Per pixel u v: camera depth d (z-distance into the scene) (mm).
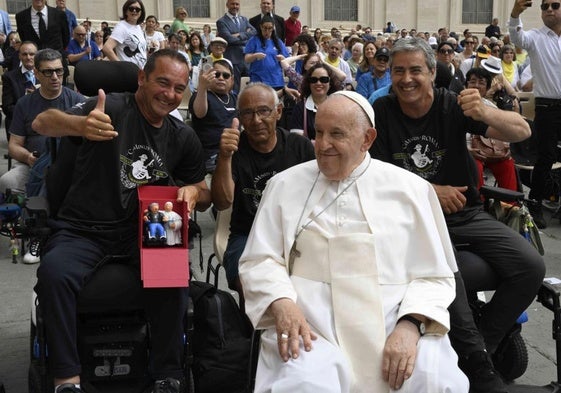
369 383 2900
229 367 3420
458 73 9023
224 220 4055
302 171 3293
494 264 3600
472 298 3838
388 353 2854
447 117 3734
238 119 4070
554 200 7320
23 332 4445
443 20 25234
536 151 7105
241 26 11297
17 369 3963
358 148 3125
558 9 6703
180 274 3129
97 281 3254
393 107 3824
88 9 22172
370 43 10461
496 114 3551
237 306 3660
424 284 3076
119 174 3406
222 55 10516
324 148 3082
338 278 3025
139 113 3488
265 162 4023
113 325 3379
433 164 3768
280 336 2838
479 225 3666
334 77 6332
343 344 2943
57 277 3123
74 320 3156
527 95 9109
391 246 3094
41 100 6043
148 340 3400
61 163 3486
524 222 4078
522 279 3535
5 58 12508
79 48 12719
